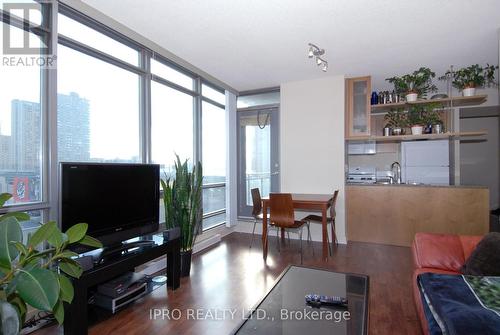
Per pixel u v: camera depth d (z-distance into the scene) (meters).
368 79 4.22
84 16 2.40
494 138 5.59
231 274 2.96
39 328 1.98
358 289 1.97
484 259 1.80
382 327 2.00
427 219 3.92
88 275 1.86
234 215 4.81
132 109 3.02
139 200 2.52
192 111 4.00
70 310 1.78
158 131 3.33
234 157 4.88
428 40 3.05
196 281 2.78
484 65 3.80
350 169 5.38
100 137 2.66
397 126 4.45
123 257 2.16
